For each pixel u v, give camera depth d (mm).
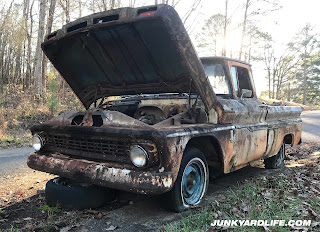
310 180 4297
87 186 3324
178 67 3604
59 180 3627
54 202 3318
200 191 3537
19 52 18719
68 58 4164
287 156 7250
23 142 9141
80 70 4355
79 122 3619
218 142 3570
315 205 3154
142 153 2701
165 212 3172
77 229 2777
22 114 12555
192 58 3160
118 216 3084
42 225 2818
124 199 3703
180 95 4164
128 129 2881
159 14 2873
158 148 2730
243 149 4145
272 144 5082
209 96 3551
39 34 16312
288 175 4840
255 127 4480
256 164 6254
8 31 17594
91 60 4098
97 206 3295
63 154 3506
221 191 4051
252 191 3594
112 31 3449
